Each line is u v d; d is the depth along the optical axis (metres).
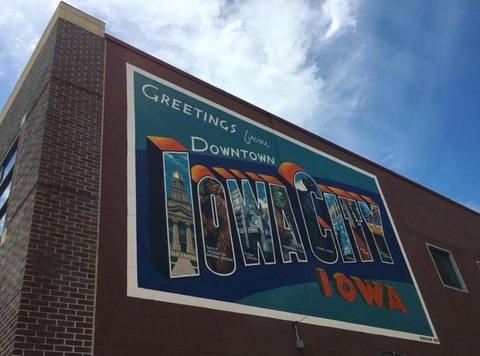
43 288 8.19
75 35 11.83
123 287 9.27
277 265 12.63
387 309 14.89
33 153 10.07
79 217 9.34
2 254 9.85
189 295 10.24
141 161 11.23
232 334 10.49
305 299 12.62
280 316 11.71
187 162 12.28
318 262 13.87
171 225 10.88
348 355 12.59
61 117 10.25
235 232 12.21
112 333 8.65
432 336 15.67
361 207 17.33
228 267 11.46
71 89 10.84
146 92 12.58
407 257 17.55
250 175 13.84
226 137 13.96
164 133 12.22
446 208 22.44
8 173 12.05
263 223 13.14
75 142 10.17
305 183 15.64
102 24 12.61
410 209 19.92
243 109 15.30
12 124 13.10
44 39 12.41
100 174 10.20
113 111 11.39
